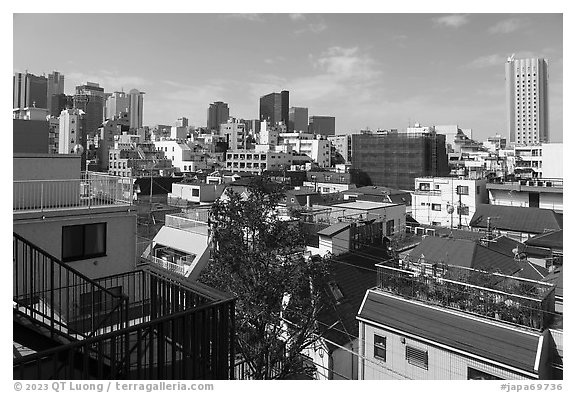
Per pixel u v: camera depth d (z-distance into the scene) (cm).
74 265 1027
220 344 518
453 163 7662
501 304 930
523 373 828
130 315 865
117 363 577
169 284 631
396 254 1475
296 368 959
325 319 1339
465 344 917
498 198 3956
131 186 1160
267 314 893
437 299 1037
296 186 5703
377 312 1094
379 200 3962
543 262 2127
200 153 9025
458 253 1470
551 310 927
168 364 581
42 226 984
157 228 2320
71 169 1110
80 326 841
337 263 1698
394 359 1044
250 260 917
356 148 7506
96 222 1070
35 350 595
